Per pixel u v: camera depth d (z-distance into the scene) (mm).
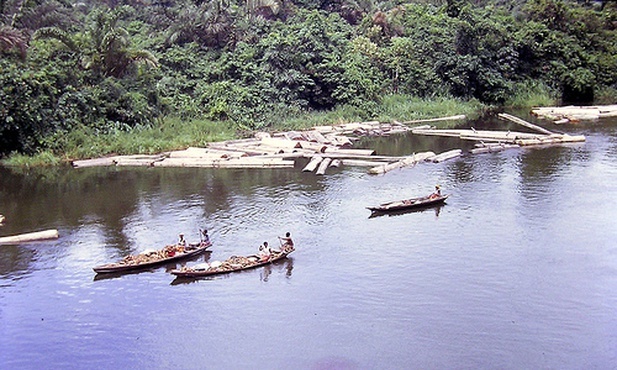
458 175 36125
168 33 56750
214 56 55688
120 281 23016
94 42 46750
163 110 48531
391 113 57781
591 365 17344
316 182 35062
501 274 22859
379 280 22547
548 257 24266
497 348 18203
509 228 27344
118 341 19078
